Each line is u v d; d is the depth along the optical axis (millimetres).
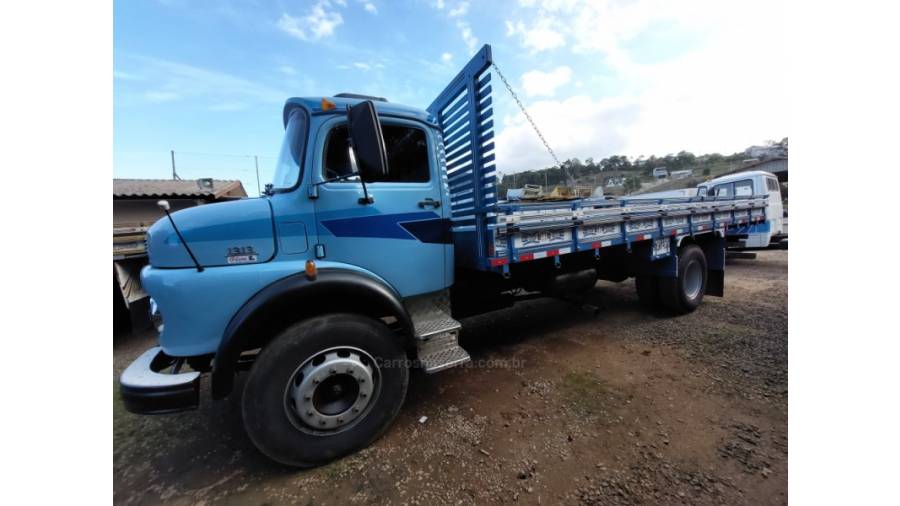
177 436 2342
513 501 1669
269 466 2016
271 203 2041
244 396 1801
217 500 1778
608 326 4008
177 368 1947
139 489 1875
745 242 8359
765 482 1693
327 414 1951
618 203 3479
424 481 1821
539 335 3855
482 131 2537
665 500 1629
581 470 1835
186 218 1897
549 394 2584
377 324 2111
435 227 2535
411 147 2484
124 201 11609
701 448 1946
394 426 2295
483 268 2658
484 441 2105
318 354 1920
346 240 2189
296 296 1880
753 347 3201
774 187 8633
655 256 3881
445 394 2666
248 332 1802
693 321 4023
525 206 2902
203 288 1824
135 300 4258
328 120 2168
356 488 1800
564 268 3719
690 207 4109
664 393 2514
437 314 2645
